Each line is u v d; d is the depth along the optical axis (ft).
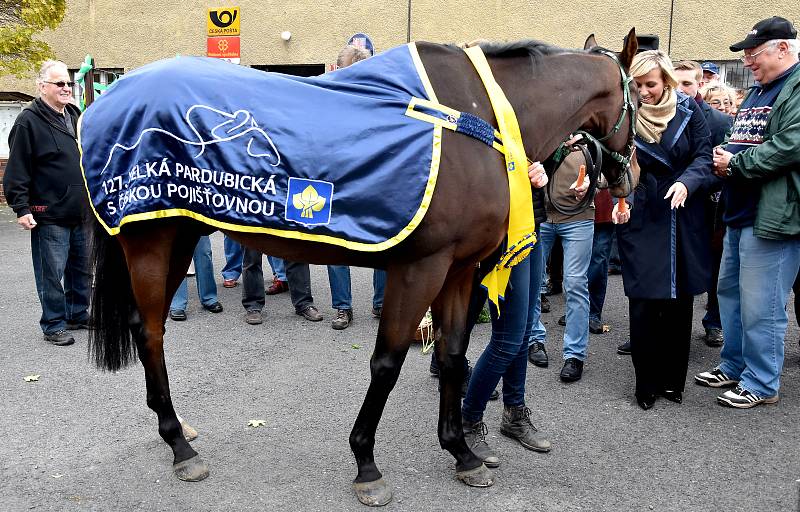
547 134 9.96
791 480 10.26
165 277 9.95
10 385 13.61
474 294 10.49
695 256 12.47
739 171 12.01
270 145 8.76
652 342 12.73
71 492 9.63
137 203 9.24
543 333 15.58
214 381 14.10
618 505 9.53
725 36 31.42
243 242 9.64
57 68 15.81
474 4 35.63
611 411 12.83
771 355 12.82
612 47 33.45
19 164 15.43
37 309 19.36
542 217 10.56
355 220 8.61
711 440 11.60
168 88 9.21
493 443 11.45
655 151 12.35
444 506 9.46
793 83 11.68
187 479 9.95
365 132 8.67
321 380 14.23
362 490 9.47
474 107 9.13
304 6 38.91
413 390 13.73
